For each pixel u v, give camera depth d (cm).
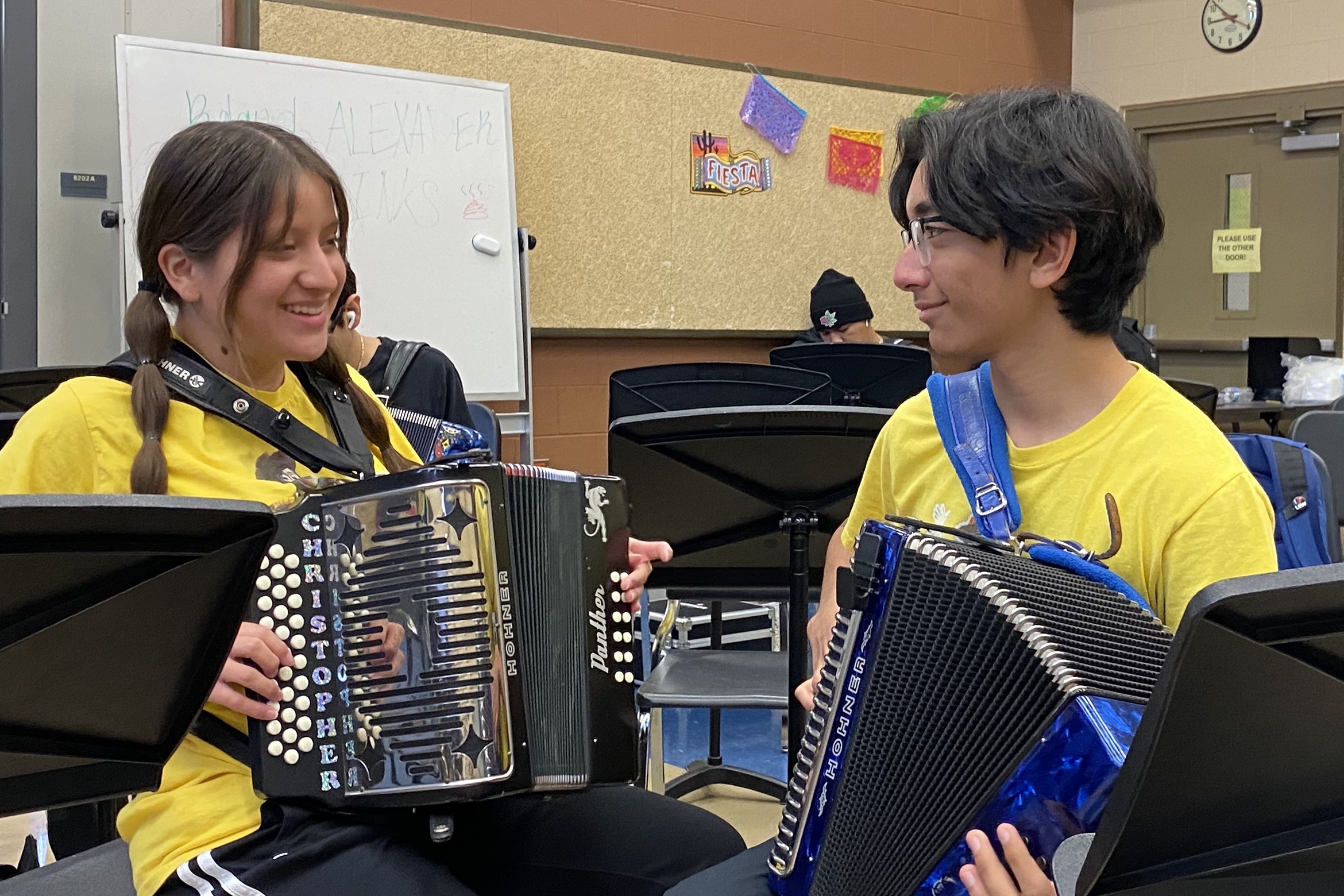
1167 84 602
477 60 430
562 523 128
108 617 85
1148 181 121
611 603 130
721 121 496
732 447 177
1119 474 123
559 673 127
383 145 389
